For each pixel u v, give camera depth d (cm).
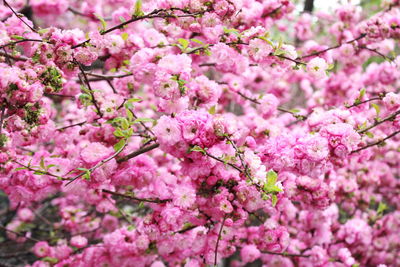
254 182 192
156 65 230
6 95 176
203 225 234
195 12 220
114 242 278
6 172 225
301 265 366
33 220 474
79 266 303
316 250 346
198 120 189
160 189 232
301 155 206
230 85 361
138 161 232
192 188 227
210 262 241
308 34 496
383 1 353
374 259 443
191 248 254
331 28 390
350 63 404
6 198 519
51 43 207
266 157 217
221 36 247
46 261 329
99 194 306
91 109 265
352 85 446
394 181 479
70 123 342
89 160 211
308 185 267
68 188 212
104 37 224
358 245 408
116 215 362
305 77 470
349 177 386
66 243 368
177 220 219
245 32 229
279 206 249
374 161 450
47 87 194
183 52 244
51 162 231
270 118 345
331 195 269
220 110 387
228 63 238
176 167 300
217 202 205
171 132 188
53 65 196
